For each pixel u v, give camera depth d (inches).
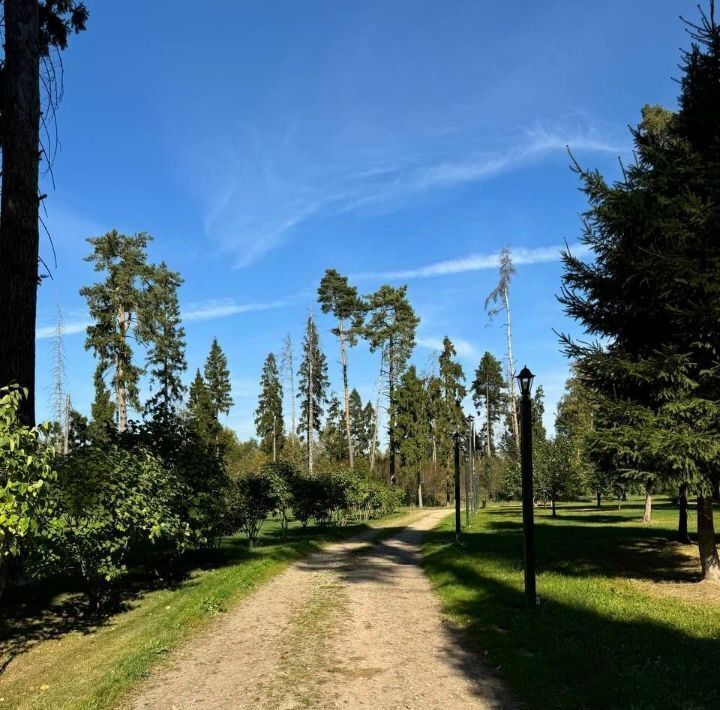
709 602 359.6
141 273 1449.3
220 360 2600.9
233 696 213.2
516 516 1373.0
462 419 2593.5
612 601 358.0
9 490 212.8
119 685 223.3
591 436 408.2
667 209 395.5
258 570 503.5
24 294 426.6
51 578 453.4
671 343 423.2
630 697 192.9
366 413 3331.7
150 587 449.4
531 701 202.8
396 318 2230.6
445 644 283.6
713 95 430.3
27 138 434.9
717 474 384.5
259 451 2795.3
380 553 708.0
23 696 224.1
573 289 482.6
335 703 205.6
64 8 516.4
